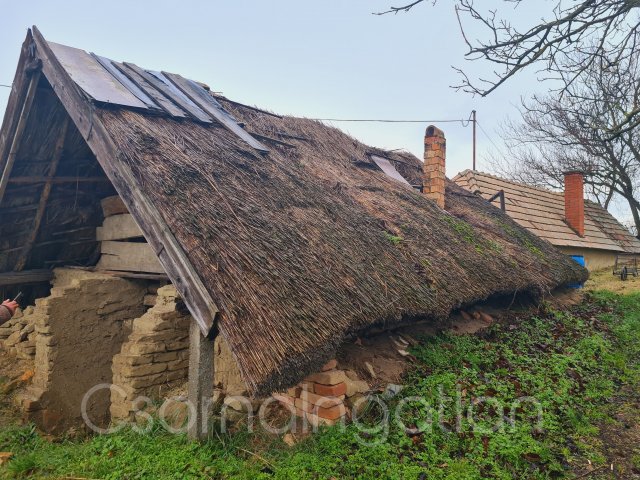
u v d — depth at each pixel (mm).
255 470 3330
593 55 4320
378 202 6859
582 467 3672
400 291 4746
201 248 3576
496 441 3762
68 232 6684
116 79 5598
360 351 4820
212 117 6125
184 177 4223
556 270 8352
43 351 5230
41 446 4176
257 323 3273
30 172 5781
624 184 18031
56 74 4809
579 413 4480
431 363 5039
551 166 21766
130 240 6309
